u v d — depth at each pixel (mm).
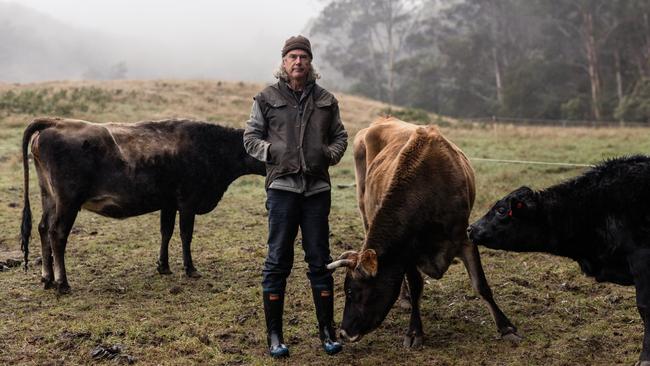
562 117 45625
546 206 4570
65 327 5258
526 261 7121
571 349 4762
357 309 4574
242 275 6859
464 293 6129
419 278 4977
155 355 4781
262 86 35875
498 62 54562
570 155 16375
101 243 8086
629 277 4527
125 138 6570
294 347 4949
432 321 5500
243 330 5266
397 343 5043
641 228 4285
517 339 4941
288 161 4613
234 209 10422
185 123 6941
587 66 49656
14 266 7074
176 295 6195
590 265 4727
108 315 5594
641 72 45812
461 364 4586
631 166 4441
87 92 26609
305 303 5891
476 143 19594
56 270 6215
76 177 6273
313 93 4742
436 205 4695
